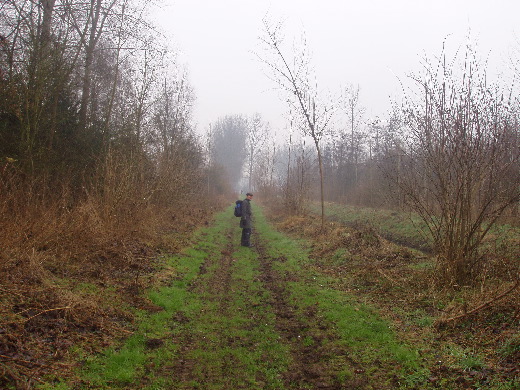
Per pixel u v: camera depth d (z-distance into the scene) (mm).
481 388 3939
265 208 32344
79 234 8297
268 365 4879
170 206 16266
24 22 11047
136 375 4371
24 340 4422
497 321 5391
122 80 17047
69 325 5082
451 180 7430
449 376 4301
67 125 12688
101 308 5809
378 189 24406
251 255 12102
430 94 7684
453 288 6844
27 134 10078
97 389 3971
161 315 6148
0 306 4906
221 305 7074
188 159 20000
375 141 28797
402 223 16734
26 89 10297
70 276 6836
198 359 4953
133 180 12359
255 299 7504
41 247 7391
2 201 7500
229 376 4582
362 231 11281
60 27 12297
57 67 11312
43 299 5395
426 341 5258
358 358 4977
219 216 24703
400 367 4645
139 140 15484
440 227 7570
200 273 9219
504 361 4391
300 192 20984
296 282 8602
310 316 6527
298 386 4391
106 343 4941
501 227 11477
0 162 8969
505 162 7078
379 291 7531
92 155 13031
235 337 5695
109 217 9898
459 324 5586
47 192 9812
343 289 7930
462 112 7191
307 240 13812
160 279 7852
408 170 9336
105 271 7539
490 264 7180
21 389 3613
